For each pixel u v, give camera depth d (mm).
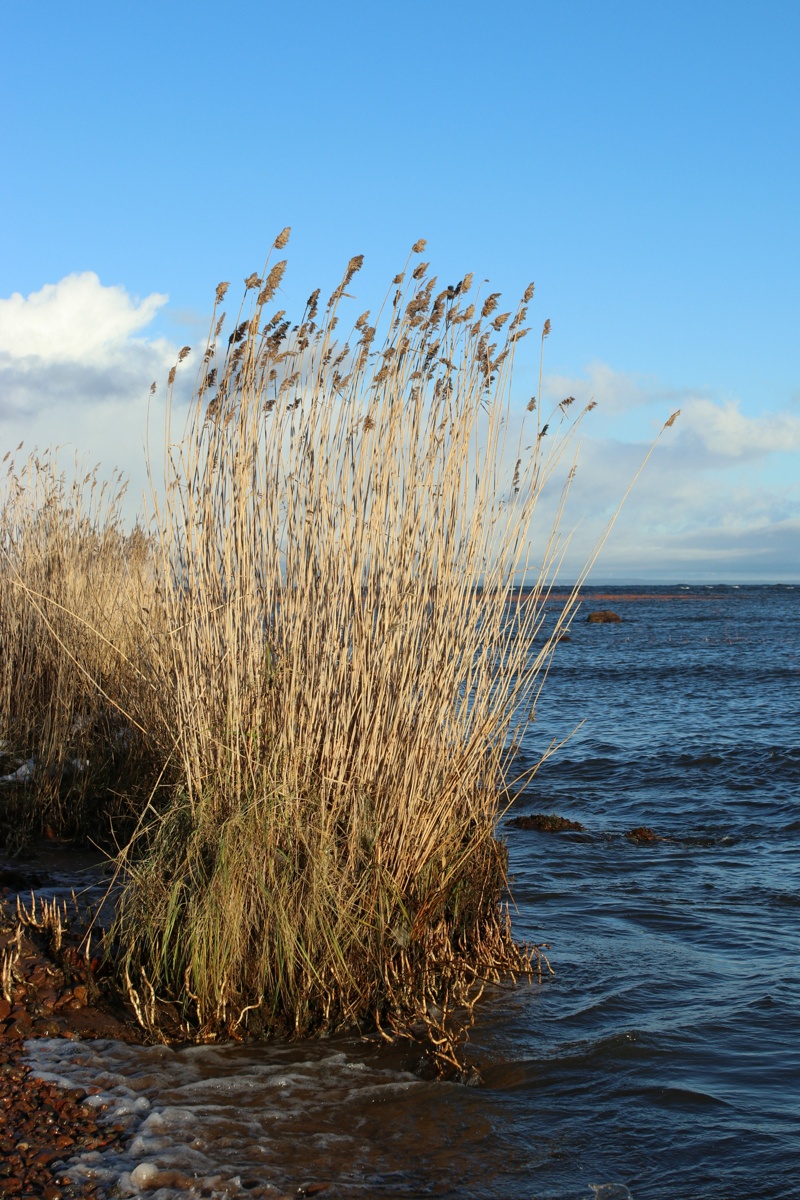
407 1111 4508
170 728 6508
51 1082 4441
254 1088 4582
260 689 5723
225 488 5879
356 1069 4863
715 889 8344
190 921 5180
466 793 6027
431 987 5660
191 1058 4836
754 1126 4484
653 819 11094
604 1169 4113
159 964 5246
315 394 5750
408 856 5719
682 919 7543
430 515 5836
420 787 5719
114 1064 4688
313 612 5668
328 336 5738
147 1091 4469
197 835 5387
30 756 9586
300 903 5254
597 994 5984
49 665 10047
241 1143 4098
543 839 10102
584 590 162250
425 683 5738
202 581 5820
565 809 11672
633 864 9172
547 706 20469
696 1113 4602
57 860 8016
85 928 6160
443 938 5863
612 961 6590
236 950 5105
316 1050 5039
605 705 20578
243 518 5738
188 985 5094
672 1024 5547
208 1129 4176
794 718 18234
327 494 5727
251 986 5195
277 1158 4012
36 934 5914
